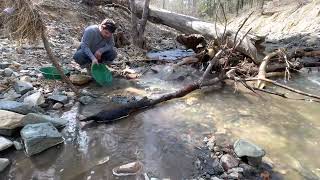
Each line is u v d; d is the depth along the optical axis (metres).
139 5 10.26
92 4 10.93
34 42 4.73
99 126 4.21
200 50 7.95
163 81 6.18
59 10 9.60
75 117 4.34
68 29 8.74
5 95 4.56
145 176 3.15
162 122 4.38
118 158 3.46
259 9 29.14
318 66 7.42
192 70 7.00
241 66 6.96
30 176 3.09
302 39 13.30
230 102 5.20
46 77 5.37
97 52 5.63
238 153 3.43
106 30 5.63
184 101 5.19
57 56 6.59
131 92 5.42
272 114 4.73
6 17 4.33
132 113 4.65
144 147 3.71
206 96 5.47
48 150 3.55
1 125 3.61
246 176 3.18
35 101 4.40
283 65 6.92
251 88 5.60
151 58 7.78
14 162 3.29
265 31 23.28
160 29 13.92
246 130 4.18
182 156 3.53
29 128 3.62
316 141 3.93
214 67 6.86
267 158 3.51
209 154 3.57
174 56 8.55
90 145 3.71
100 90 5.42
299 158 3.54
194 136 3.99
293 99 5.38
